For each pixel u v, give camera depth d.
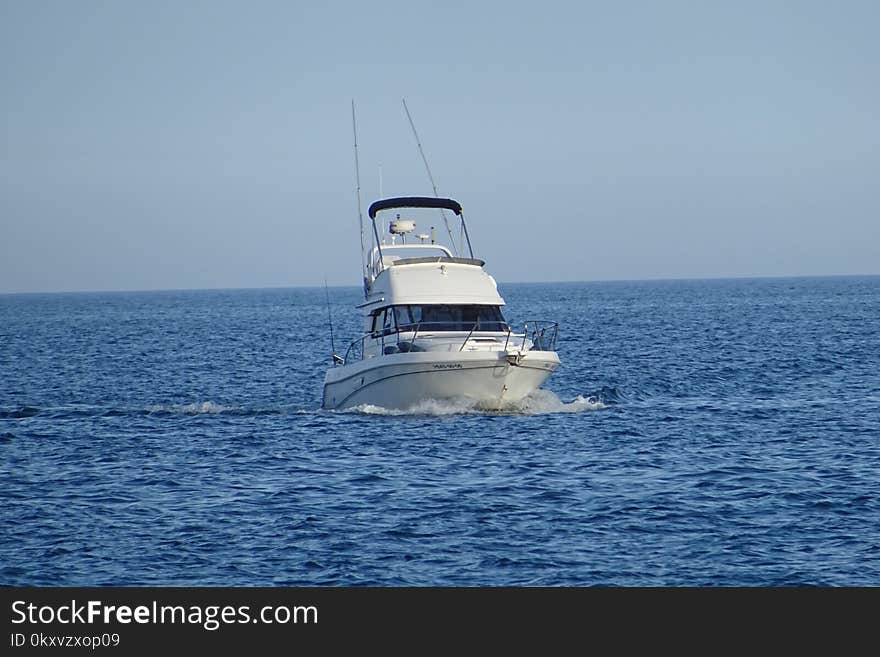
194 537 78.25
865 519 80.81
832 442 113.06
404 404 127.12
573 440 114.19
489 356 120.75
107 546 76.31
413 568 71.25
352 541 76.69
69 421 134.25
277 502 88.31
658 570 70.38
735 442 113.69
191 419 134.62
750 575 69.38
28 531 80.25
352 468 100.88
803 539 76.12
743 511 83.56
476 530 79.12
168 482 96.44
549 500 87.56
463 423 123.38
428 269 131.88
